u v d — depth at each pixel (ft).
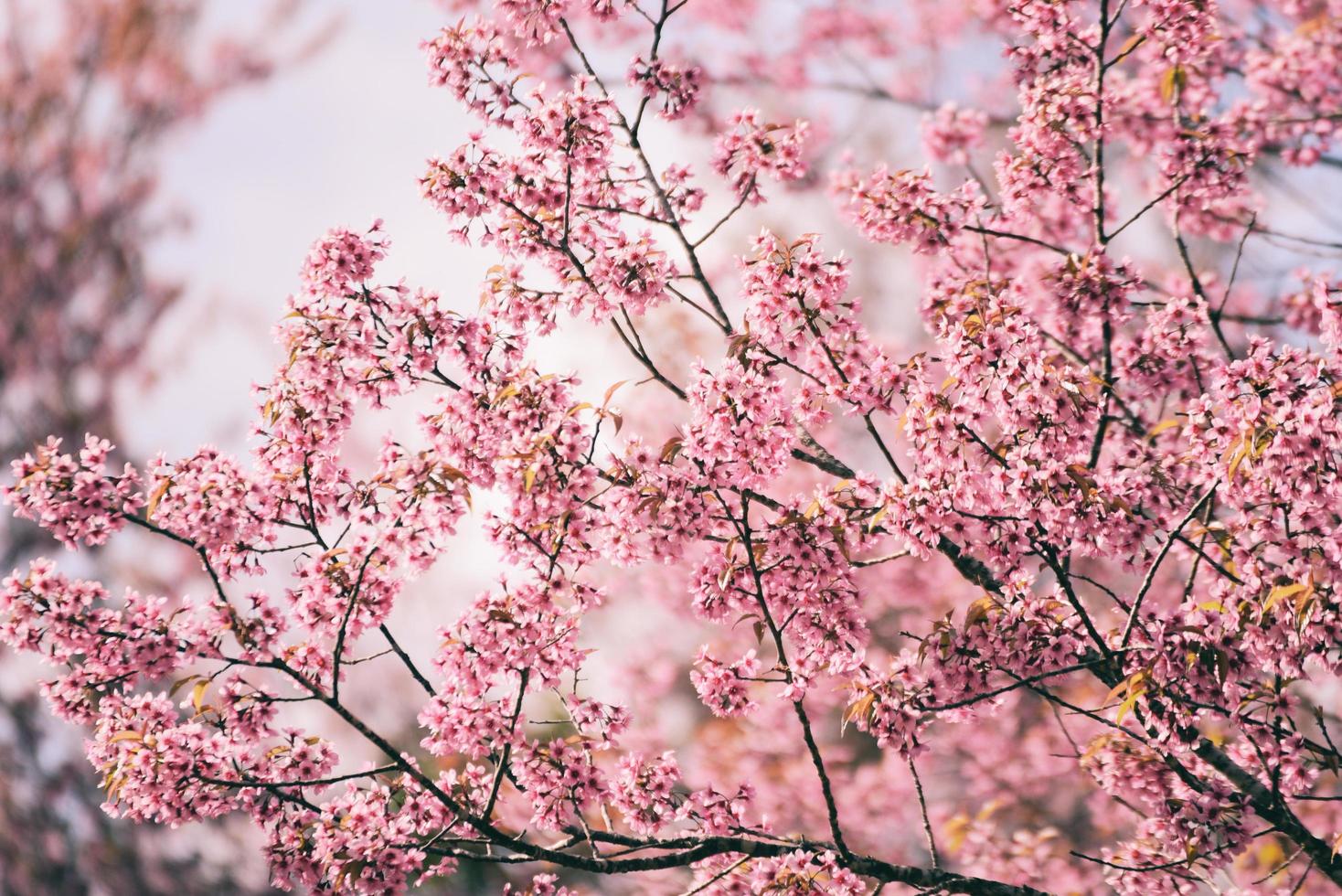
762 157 16.01
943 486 12.25
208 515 12.28
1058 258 19.83
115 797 12.46
